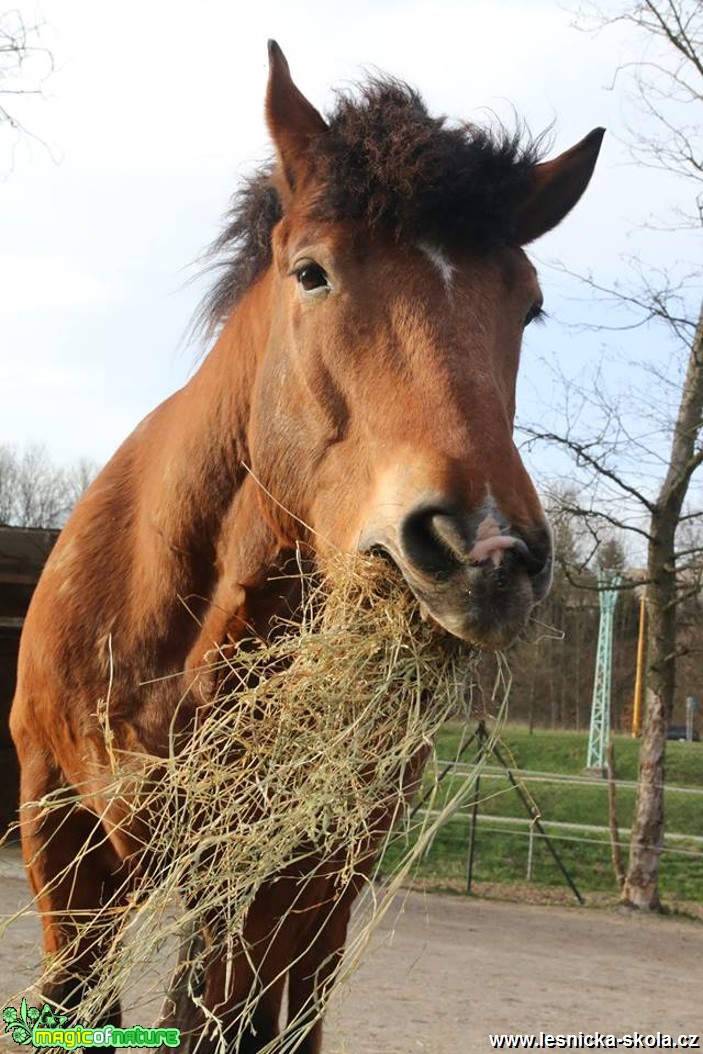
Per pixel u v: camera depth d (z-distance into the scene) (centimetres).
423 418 252
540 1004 698
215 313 374
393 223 269
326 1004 285
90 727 339
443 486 239
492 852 1448
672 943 999
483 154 273
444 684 270
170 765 293
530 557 237
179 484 329
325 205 276
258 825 278
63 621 351
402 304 265
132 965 289
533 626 276
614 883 1353
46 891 350
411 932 941
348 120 286
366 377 267
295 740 278
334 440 277
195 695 316
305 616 290
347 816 272
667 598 1195
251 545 310
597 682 2381
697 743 2791
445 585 237
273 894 310
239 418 318
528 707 2558
